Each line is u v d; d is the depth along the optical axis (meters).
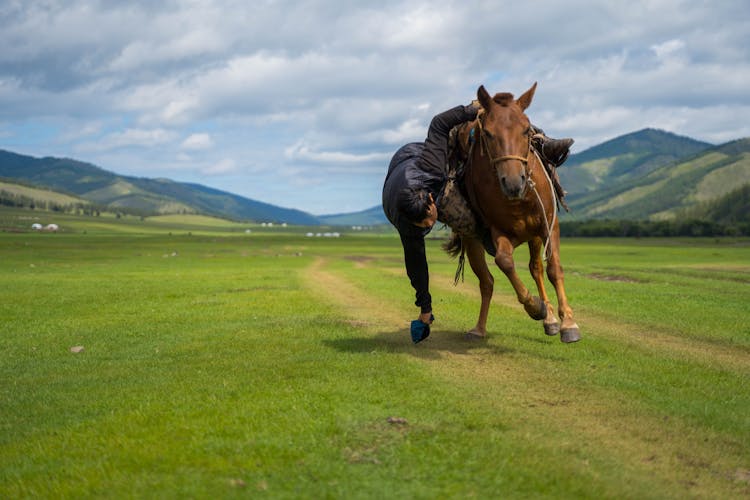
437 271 29.80
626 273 23.98
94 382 6.95
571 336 7.36
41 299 16.50
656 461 4.45
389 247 102.44
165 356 8.42
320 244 122.44
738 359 7.95
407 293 16.95
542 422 5.21
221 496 3.82
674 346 8.83
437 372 6.96
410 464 4.28
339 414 5.29
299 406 5.55
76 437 4.96
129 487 3.98
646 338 9.53
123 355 8.68
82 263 45.81
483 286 9.30
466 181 7.95
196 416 5.39
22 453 4.73
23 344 9.72
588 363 7.50
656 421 5.27
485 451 4.47
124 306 14.81
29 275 28.94
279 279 24.52
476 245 9.07
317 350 8.37
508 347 8.55
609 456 4.52
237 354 8.27
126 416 5.45
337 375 6.76
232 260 52.53
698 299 14.62
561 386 6.38
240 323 11.42
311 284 21.33
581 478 4.05
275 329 10.40
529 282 20.75
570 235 174.88
